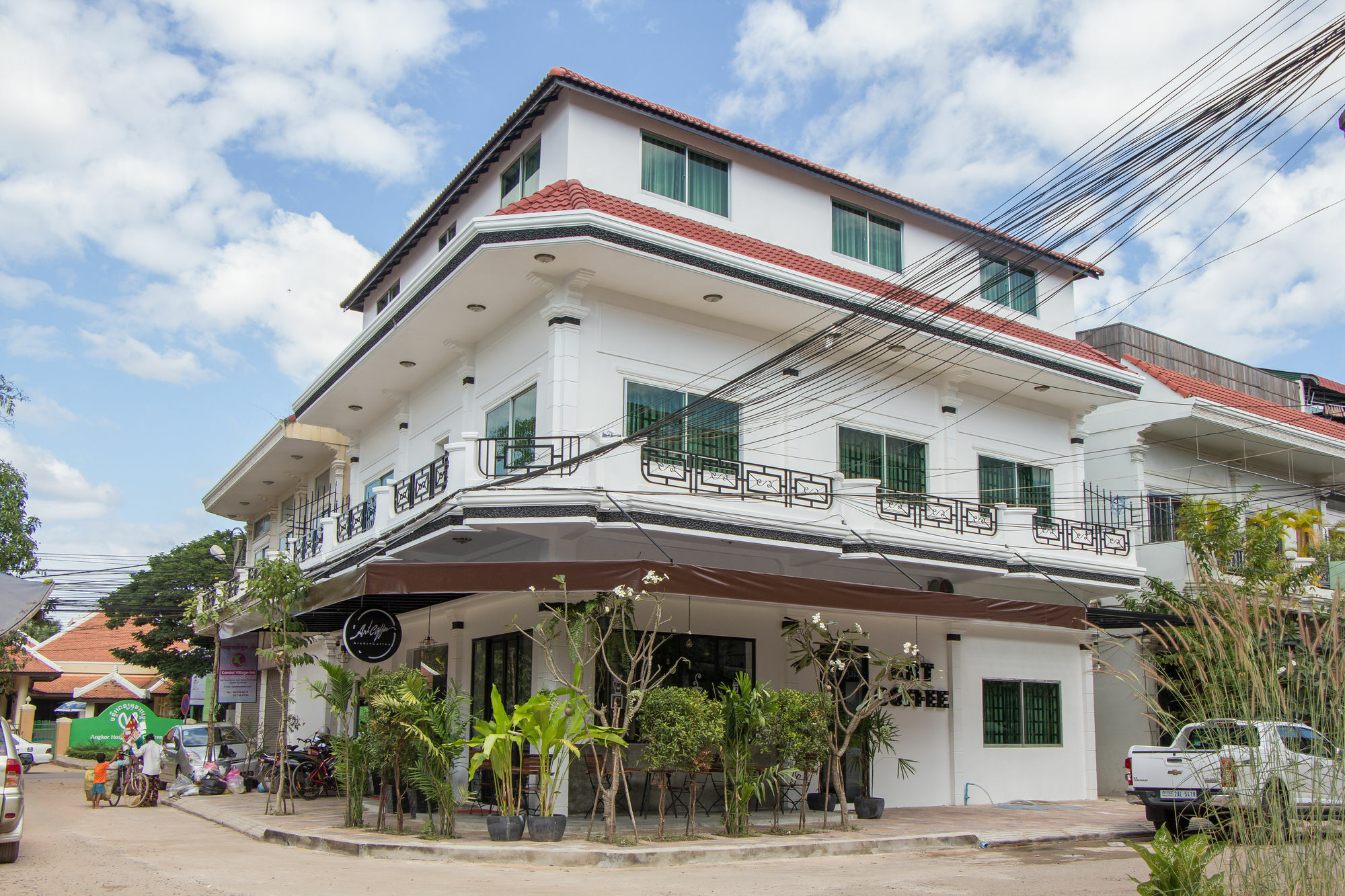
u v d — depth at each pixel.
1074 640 21.22
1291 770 6.61
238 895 9.06
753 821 15.08
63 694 43.69
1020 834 14.46
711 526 14.66
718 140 18.03
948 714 18.88
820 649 16.42
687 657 15.85
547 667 14.80
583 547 15.16
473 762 13.21
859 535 16.23
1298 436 25.31
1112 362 20.89
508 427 16.48
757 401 16.89
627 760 14.88
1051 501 21.20
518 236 14.15
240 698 25.77
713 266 15.25
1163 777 14.44
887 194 19.95
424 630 18.70
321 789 19.70
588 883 10.02
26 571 23.66
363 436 22.92
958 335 17.92
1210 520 22.19
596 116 16.91
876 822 15.52
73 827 15.77
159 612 36.81
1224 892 6.72
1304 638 6.94
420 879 10.16
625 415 15.51
